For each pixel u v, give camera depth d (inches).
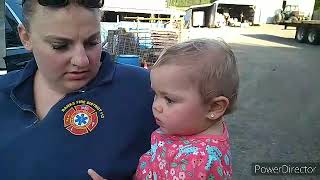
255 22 1502.2
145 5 911.7
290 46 833.5
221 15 1422.2
